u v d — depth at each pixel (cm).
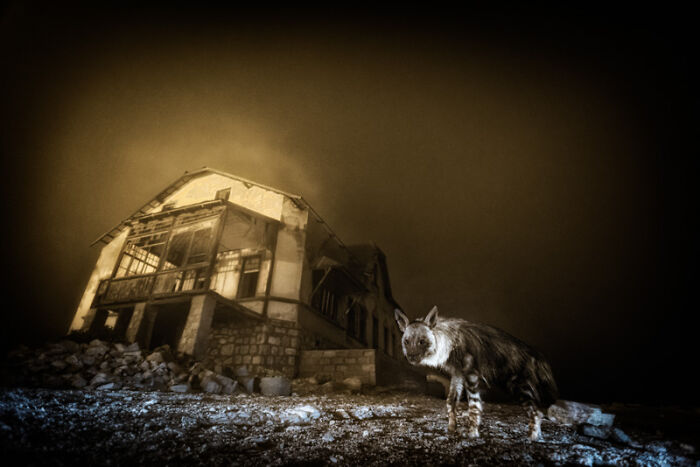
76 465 211
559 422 509
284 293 1298
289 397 707
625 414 743
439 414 570
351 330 1733
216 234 1146
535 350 378
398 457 277
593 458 295
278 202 1470
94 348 709
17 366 570
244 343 1203
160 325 1346
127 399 469
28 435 249
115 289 1269
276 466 242
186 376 712
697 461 308
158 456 243
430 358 377
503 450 306
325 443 314
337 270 1478
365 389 1018
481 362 367
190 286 1446
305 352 1229
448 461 270
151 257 1566
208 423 365
